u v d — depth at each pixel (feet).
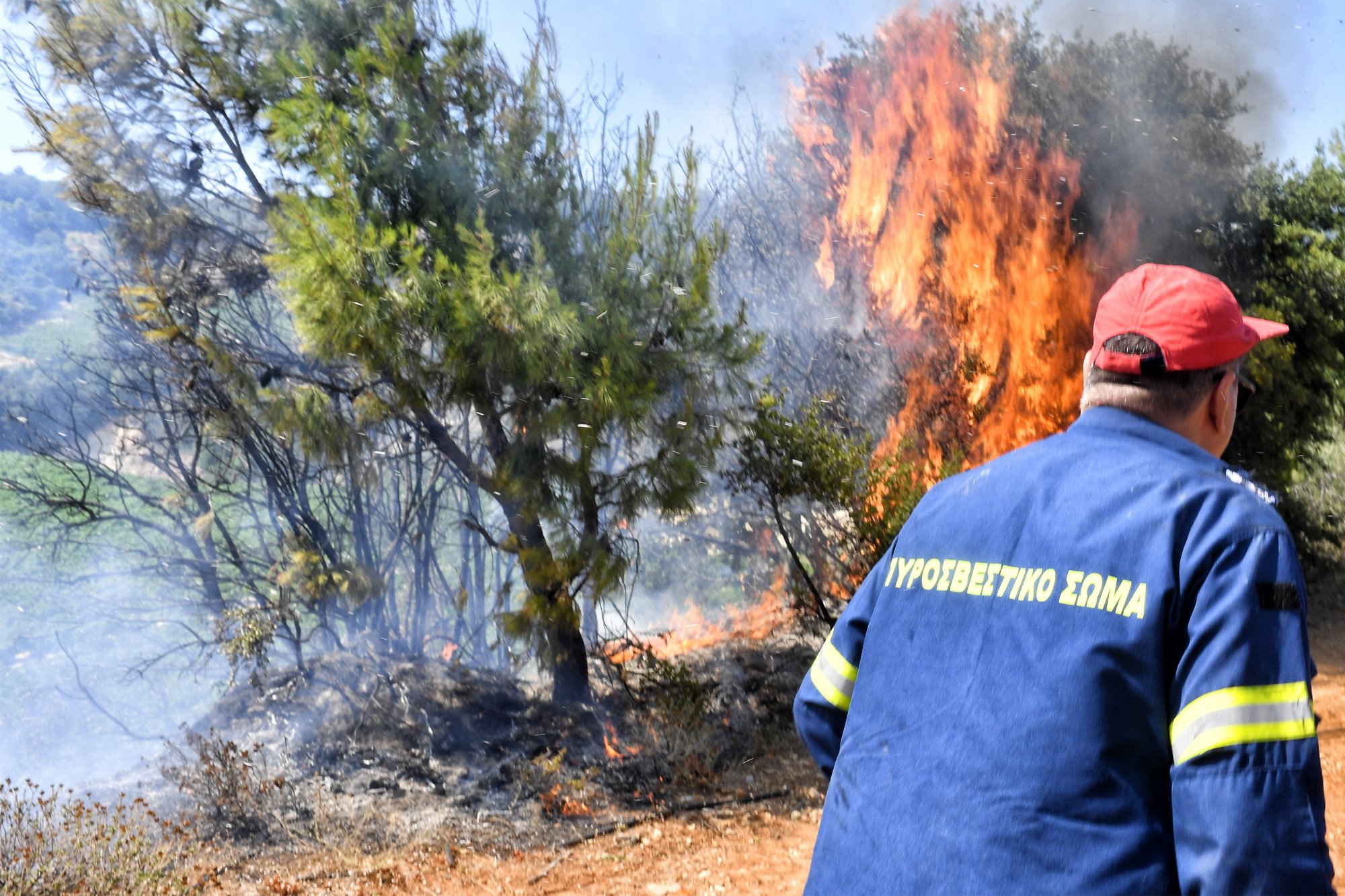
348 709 23.38
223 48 23.54
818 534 29.76
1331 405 38.06
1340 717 24.50
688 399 23.72
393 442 25.98
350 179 21.25
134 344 27.32
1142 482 4.81
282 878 17.10
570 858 18.20
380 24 22.53
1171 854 4.30
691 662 28.66
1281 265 37.32
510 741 22.84
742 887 16.72
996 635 4.79
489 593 30.12
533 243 22.39
